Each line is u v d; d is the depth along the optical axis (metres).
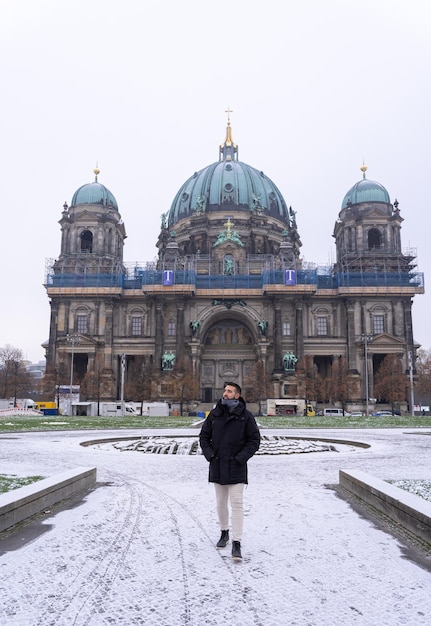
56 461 22.38
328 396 112.62
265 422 64.81
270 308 121.19
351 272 122.38
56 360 118.81
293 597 7.47
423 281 120.12
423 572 8.45
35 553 9.39
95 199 128.25
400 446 30.42
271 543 10.06
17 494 12.03
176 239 141.50
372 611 7.02
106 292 120.06
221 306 121.44
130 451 27.14
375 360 127.75
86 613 6.94
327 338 119.88
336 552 9.51
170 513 12.60
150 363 120.19
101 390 111.06
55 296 121.50
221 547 9.74
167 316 121.12
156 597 7.46
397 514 11.56
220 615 6.90
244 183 141.88
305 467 20.89
